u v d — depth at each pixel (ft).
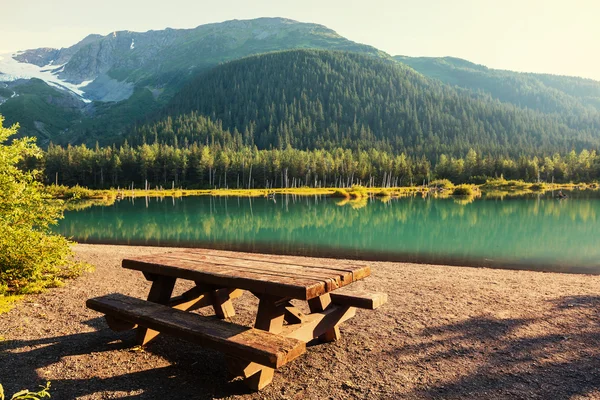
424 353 16.05
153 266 16.31
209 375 14.17
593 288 27.63
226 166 428.56
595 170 429.79
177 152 428.97
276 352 10.86
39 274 26.25
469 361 15.30
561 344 16.92
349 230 94.12
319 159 453.58
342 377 14.02
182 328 13.04
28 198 26.45
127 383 13.53
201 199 279.28
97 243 74.08
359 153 521.65
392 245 69.15
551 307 22.49
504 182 392.68
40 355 15.78
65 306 22.63
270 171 433.07
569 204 182.91
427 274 34.12
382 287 27.96
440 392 13.00
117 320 16.69
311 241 75.00
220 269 14.74
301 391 13.07
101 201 260.01
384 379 13.87
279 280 12.60
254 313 21.15
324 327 15.60
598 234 82.48
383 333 18.26
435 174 461.37
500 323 19.67
